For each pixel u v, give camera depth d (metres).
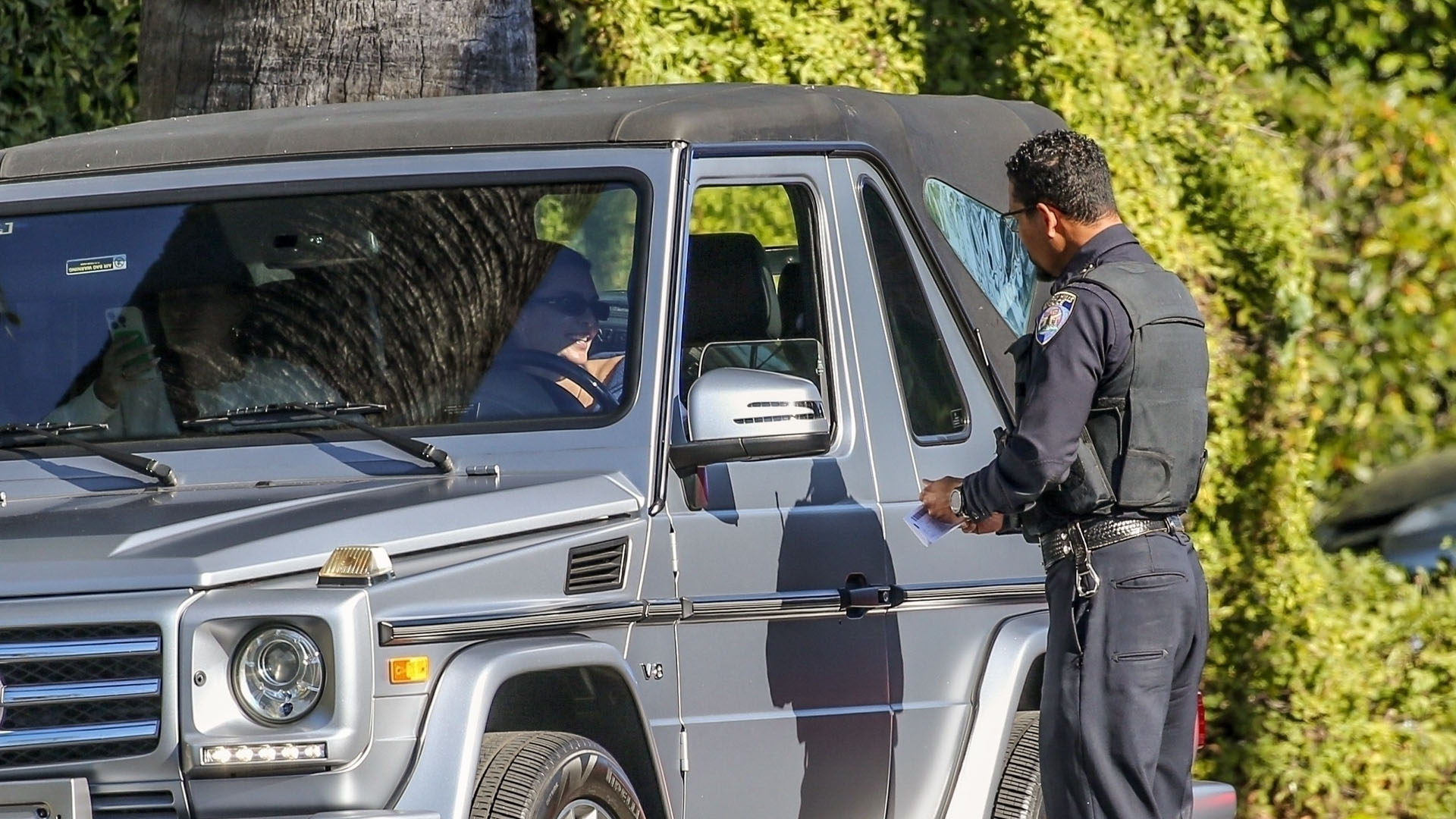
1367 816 32.09
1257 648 33.50
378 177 17.62
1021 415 16.95
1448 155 37.44
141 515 14.99
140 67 27.41
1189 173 35.44
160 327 17.66
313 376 17.12
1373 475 37.09
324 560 14.12
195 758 13.37
